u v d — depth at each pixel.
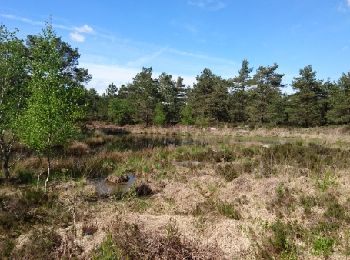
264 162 20.66
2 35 18.05
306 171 17.97
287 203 12.97
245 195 14.32
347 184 15.35
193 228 10.66
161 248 8.67
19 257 8.78
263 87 67.69
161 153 26.28
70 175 19.30
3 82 18.27
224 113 71.56
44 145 15.54
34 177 18.30
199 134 53.72
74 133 16.84
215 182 16.98
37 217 12.09
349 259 8.69
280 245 9.27
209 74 76.75
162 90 77.44
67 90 16.94
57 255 8.82
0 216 11.63
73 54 37.44
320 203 12.92
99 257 8.59
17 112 18.02
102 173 20.64
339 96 59.97
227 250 9.31
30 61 18.52
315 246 9.05
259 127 60.97
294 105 64.19
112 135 45.03
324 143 33.97
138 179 18.80
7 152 17.98
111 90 87.12
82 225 10.62
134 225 9.78
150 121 70.19
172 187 16.48
